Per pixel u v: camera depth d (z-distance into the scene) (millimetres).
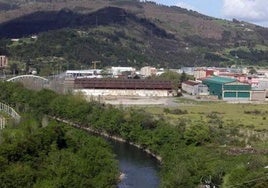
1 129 182500
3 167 124375
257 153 163750
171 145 179625
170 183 131750
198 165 138250
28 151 138375
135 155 188250
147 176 158250
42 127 167000
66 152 141000
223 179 131500
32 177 119875
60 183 116125
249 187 119750
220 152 164125
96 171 134375
